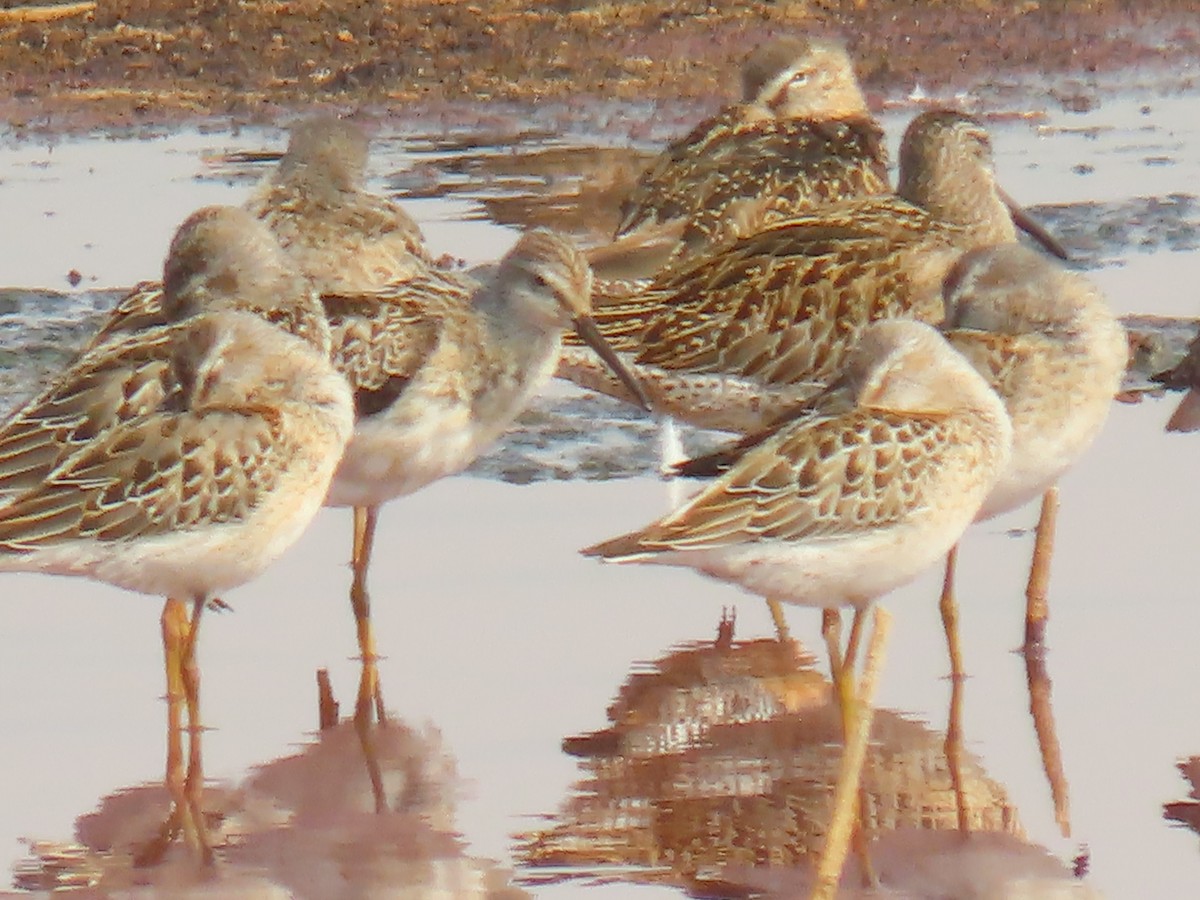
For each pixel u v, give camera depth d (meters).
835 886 10.79
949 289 13.52
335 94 24.62
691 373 14.84
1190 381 15.45
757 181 16.52
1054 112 24.92
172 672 12.92
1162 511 15.27
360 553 14.08
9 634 13.66
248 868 11.03
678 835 11.30
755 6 27.36
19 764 12.05
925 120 15.43
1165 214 21.34
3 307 18.72
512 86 24.89
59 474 11.71
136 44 25.58
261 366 12.22
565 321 14.13
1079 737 12.39
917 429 11.65
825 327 14.73
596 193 21.50
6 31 25.80
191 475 11.77
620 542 11.20
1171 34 27.30
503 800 11.72
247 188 21.34
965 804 11.62
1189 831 11.33
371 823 11.46
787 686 13.07
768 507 11.36
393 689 12.99
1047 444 13.02
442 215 20.77
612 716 12.66
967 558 14.75
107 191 21.56
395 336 13.62
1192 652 13.38
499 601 14.09
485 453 16.41
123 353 12.99
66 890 10.79
